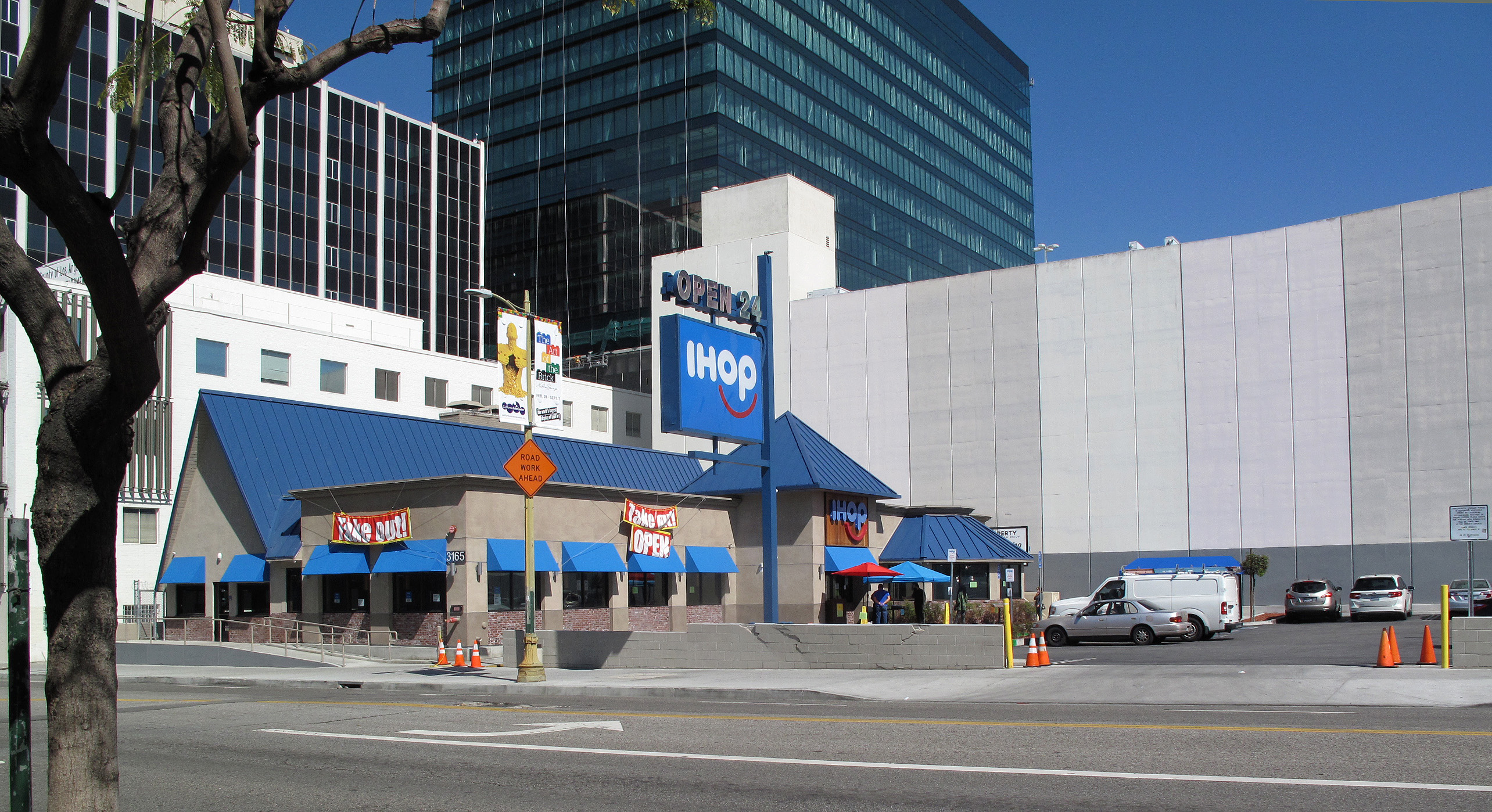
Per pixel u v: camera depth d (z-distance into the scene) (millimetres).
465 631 32938
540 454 24750
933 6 128875
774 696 19875
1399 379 52000
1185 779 9859
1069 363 60500
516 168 106375
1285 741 11906
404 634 34688
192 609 41000
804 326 68625
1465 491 49969
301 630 36594
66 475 6426
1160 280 58562
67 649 6359
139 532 45031
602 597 38188
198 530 40344
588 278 100312
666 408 25609
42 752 14234
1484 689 16797
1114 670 21281
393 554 34594
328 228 85688
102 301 6145
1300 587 46688
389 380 59062
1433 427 50969
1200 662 25203
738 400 27406
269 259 81188
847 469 44312
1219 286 56969
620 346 97250
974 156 133000
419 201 93500
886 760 11398
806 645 23969
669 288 25719
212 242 77688
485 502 34094
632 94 100438
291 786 11047
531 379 26484
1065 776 10180
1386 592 44281
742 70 98375
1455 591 45688
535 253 103812
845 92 110562
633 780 10695
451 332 95062
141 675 30062
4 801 10820
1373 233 53344
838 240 105250
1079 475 59500
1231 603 36469
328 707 19000
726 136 95500
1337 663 23156
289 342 53688
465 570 33250
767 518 27266
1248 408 55594
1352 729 12797
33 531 6477
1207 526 55938
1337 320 53844
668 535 39906
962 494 62531
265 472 39000
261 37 7227
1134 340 58906
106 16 71062
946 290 64438
